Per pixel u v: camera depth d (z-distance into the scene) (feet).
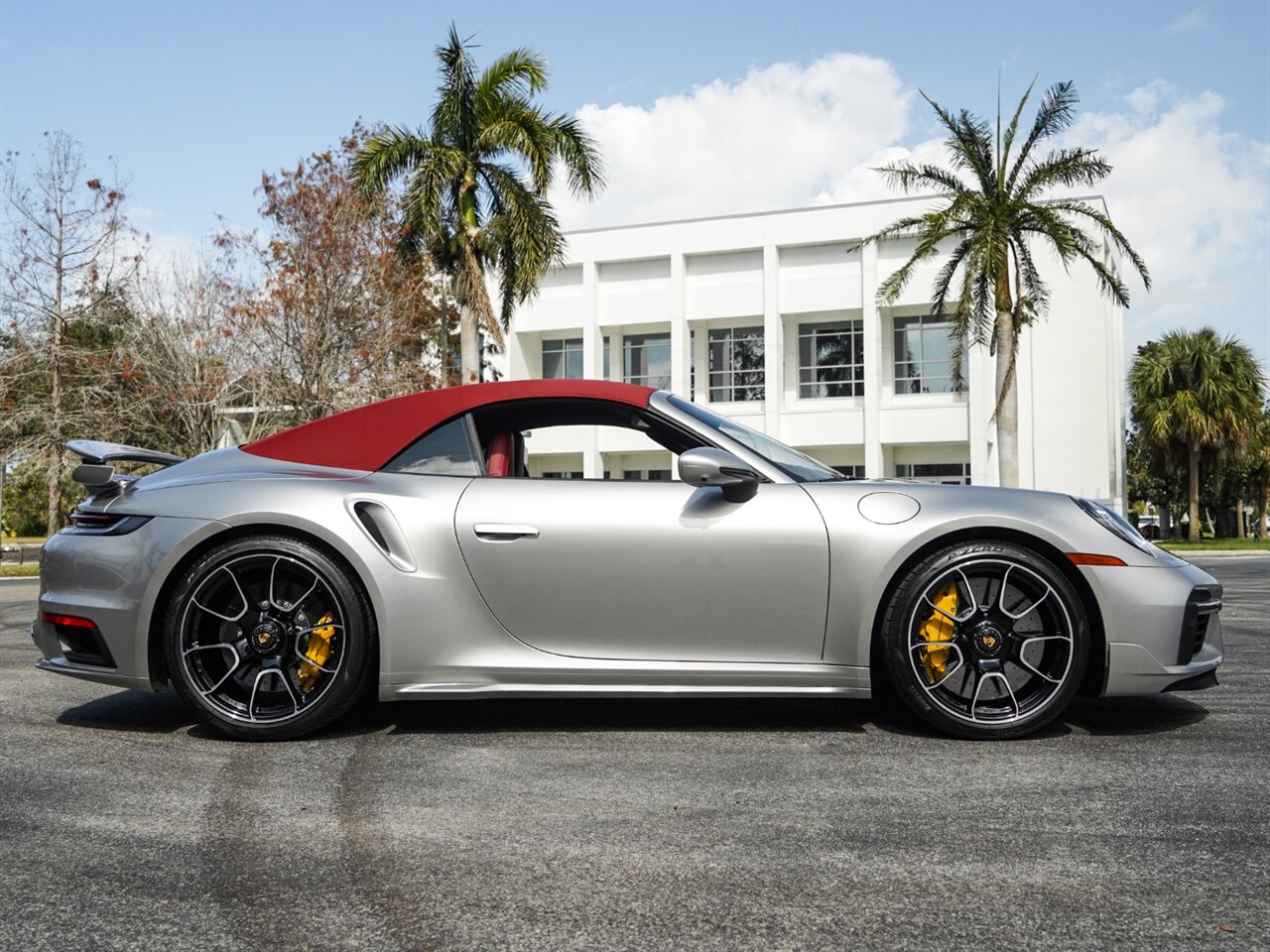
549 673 10.10
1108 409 90.38
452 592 10.16
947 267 69.00
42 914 5.88
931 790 8.25
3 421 65.92
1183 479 122.52
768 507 10.18
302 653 10.15
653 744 9.91
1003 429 65.98
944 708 9.99
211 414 65.16
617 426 10.92
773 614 10.05
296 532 10.21
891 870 6.49
